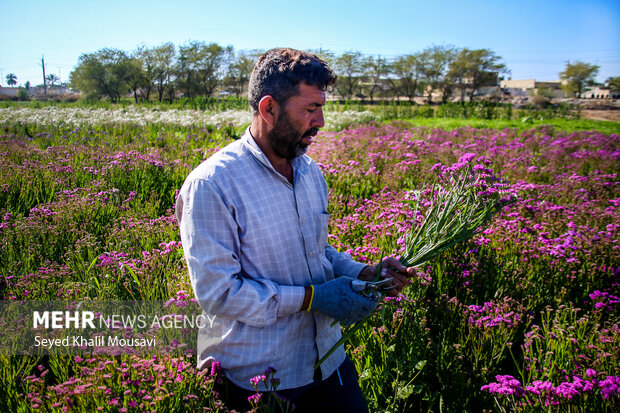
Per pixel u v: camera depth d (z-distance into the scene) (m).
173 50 59.06
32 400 1.90
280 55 1.56
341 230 4.68
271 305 1.57
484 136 13.50
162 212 5.67
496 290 3.78
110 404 1.89
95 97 57.78
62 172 6.44
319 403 1.83
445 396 2.70
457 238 2.16
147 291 3.17
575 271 4.01
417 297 3.38
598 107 51.78
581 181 7.57
